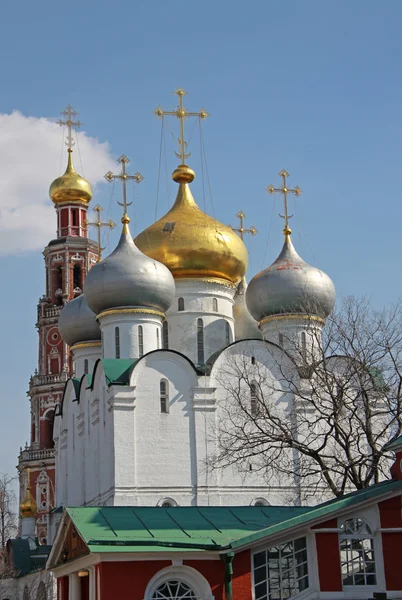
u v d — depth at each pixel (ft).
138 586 111.45
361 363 170.40
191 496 217.97
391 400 183.73
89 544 111.14
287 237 259.60
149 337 240.94
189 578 113.19
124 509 125.29
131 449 218.38
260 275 252.01
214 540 114.42
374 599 113.09
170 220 262.88
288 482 220.02
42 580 251.80
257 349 230.89
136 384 222.48
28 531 320.29
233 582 112.98
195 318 254.27
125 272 240.32
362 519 115.34
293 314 245.86
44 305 420.36
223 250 257.96
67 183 422.82
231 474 220.64
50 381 416.05
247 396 226.79
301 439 220.23
